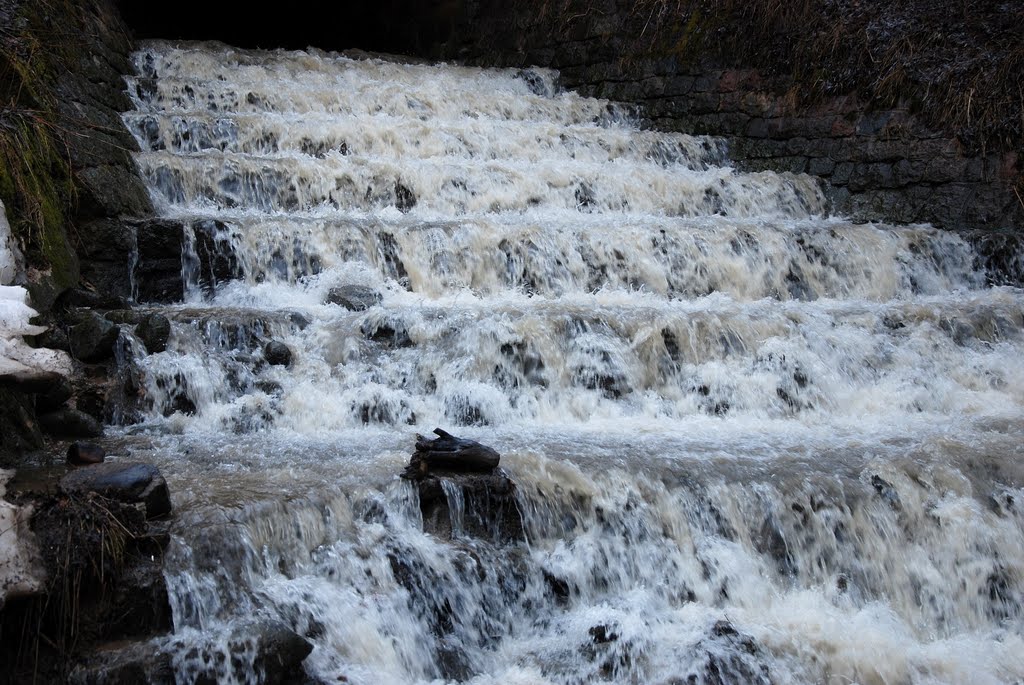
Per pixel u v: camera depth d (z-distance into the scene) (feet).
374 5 58.70
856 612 19.62
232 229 27.07
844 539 20.57
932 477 21.80
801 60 42.19
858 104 40.55
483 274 29.43
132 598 15.34
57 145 25.62
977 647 19.33
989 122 37.35
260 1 58.80
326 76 42.91
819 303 31.91
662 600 19.15
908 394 27.63
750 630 18.12
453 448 19.11
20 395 19.99
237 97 37.04
